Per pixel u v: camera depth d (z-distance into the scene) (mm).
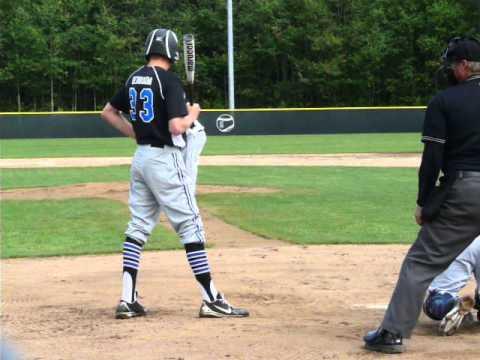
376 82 160875
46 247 27781
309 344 13711
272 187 47625
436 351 13305
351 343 13805
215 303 16078
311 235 29812
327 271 22203
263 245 27688
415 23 154875
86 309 17219
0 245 28188
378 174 55594
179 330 14844
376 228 31375
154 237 29828
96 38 159125
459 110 12648
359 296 18562
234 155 76562
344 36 161875
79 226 33031
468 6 150500
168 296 18688
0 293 19312
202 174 56750
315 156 74312
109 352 13211
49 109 162375
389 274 21688
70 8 162625
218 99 167125
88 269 23266
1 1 156750
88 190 46438
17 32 155250
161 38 16188
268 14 163125
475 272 15430
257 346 13547
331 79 161375
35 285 20531
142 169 16000
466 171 12719
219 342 13844
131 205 16453
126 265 16234
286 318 16000
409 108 109312
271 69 169000
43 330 14977
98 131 107438
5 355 5426
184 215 16031
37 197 43406
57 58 157250
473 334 14766
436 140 12609
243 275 21562
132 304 16172
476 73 13023
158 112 15797
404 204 39031
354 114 109312
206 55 170000
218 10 166625
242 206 38781
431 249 12977
